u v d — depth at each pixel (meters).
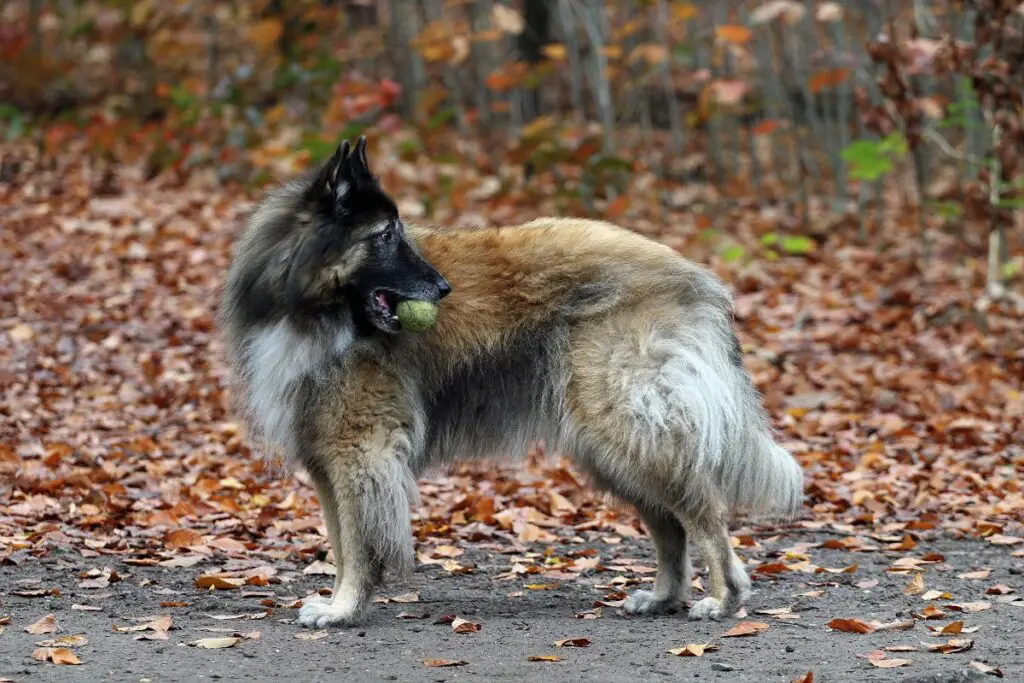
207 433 13.18
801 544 10.60
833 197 23.94
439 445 8.88
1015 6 16.25
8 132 25.02
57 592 8.71
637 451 8.36
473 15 27.34
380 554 8.39
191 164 22.98
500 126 27.11
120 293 16.94
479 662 7.36
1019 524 11.00
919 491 11.83
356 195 8.45
